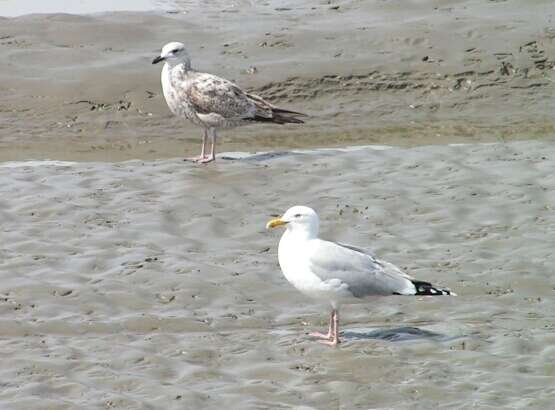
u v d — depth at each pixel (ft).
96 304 47.19
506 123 74.90
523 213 57.16
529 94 78.84
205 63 79.10
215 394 39.65
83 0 93.35
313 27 85.30
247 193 59.47
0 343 43.42
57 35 81.56
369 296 42.88
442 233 55.16
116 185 60.08
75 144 69.51
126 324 45.68
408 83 78.84
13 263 50.39
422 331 45.27
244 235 54.70
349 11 90.02
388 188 60.29
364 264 42.75
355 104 76.89
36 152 67.82
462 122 75.10
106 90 74.74
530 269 51.21
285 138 71.41
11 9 90.27
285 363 42.19
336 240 54.39
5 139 69.67
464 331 45.16
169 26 84.69
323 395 39.81
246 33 83.87
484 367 42.01
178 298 47.93
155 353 42.83
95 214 56.24
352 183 61.00
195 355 42.78
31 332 44.80
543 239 54.29
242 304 47.73
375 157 65.10
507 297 48.83
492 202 58.44
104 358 42.32
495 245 53.78
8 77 75.72
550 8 88.89
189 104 64.49
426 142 71.26
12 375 40.73
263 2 94.02
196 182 60.64
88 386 39.99
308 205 58.13
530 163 63.93
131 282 49.01
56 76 75.97
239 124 65.21
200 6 92.73
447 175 62.18
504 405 39.06
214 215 56.59
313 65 79.10
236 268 50.80
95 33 82.23
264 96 76.74
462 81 79.30
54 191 58.95
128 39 81.97
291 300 48.29
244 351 43.14
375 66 79.51
